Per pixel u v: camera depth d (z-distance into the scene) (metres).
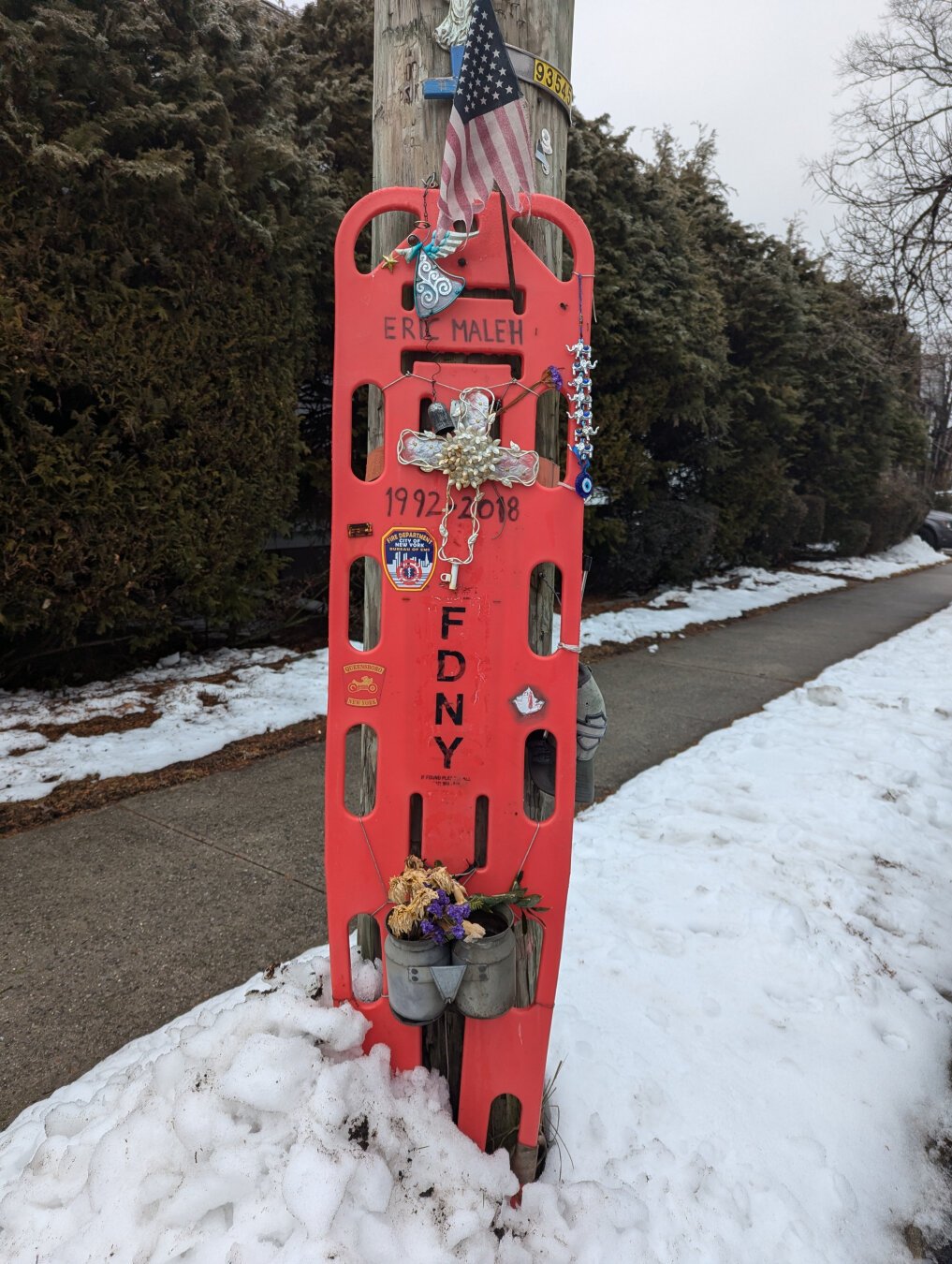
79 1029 2.44
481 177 1.50
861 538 16.89
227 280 5.29
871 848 3.73
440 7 1.61
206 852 3.57
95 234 4.68
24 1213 1.63
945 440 21.81
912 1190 2.09
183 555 5.22
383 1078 1.71
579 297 1.59
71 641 5.08
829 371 14.15
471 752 1.69
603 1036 2.36
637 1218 1.79
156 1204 1.53
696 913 3.09
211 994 2.62
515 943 1.74
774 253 11.97
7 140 4.16
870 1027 2.58
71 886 3.26
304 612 7.38
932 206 7.57
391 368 1.59
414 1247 1.52
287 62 5.95
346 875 1.73
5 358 4.32
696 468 11.43
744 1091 2.26
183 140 5.02
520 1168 1.84
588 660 7.45
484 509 1.63
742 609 10.57
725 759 4.83
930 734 5.40
